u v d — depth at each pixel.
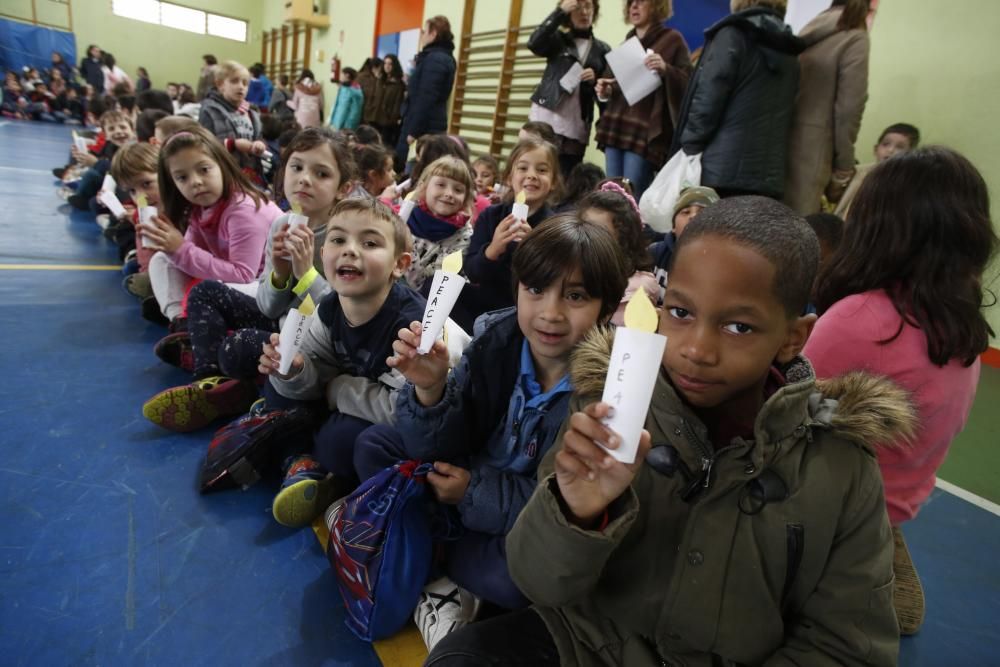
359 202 1.42
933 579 1.50
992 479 2.07
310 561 1.26
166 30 13.31
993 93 2.56
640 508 0.75
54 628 1.01
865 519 0.69
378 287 1.42
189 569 1.19
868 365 1.03
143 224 1.91
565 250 1.00
